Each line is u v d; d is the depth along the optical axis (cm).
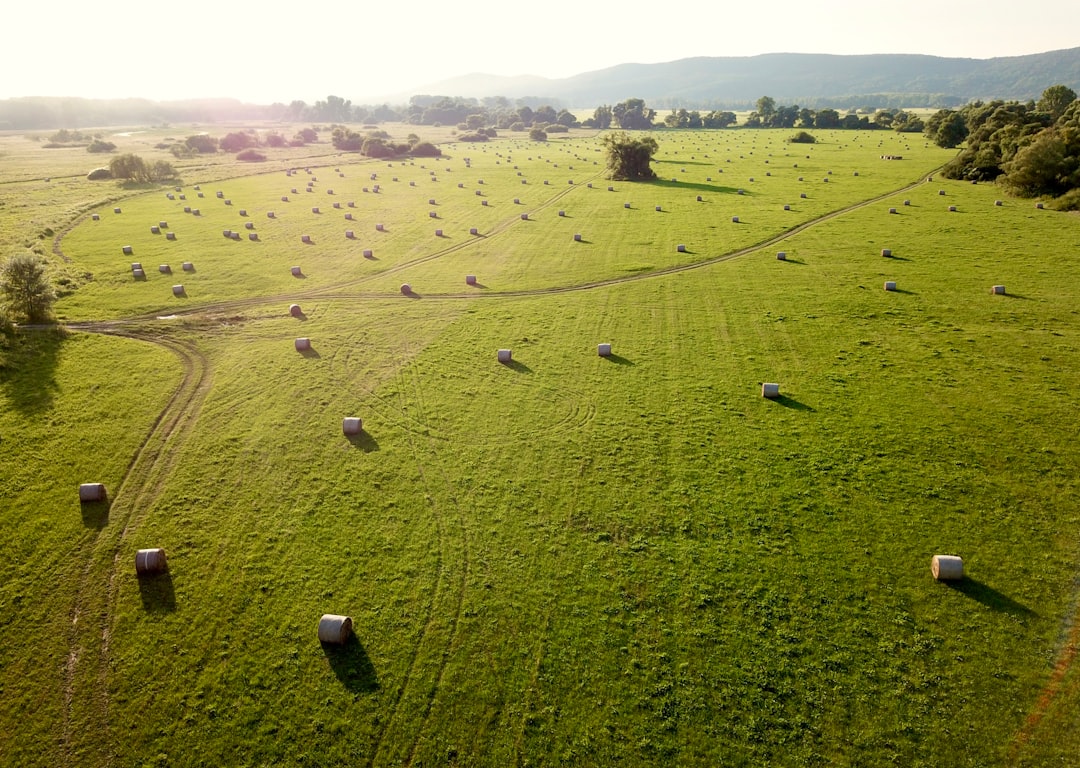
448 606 1994
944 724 1612
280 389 3344
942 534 2258
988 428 2886
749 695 1697
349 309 4472
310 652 1848
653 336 3988
